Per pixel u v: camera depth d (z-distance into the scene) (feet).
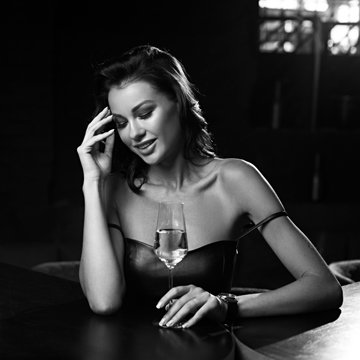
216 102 20.25
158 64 7.01
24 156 19.17
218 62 20.16
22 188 19.22
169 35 19.92
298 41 22.33
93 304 6.47
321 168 20.43
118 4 19.67
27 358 5.18
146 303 6.91
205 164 7.65
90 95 19.71
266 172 20.81
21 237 19.03
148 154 7.10
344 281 8.64
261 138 20.62
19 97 19.02
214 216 7.43
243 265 17.56
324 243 19.17
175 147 7.36
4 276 8.18
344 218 20.15
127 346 5.47
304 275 6.86
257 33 20.30
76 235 18.97
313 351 5.39
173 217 6.24
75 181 19.76
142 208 7.42
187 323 5.99
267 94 21.88
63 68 19.60
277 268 15.58
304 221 20.01
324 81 22.15
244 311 6.35
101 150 7.62
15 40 18.86
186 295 6.19
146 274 7.16
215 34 20.10
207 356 5.25
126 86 6.93
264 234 7.33
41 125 19.16
